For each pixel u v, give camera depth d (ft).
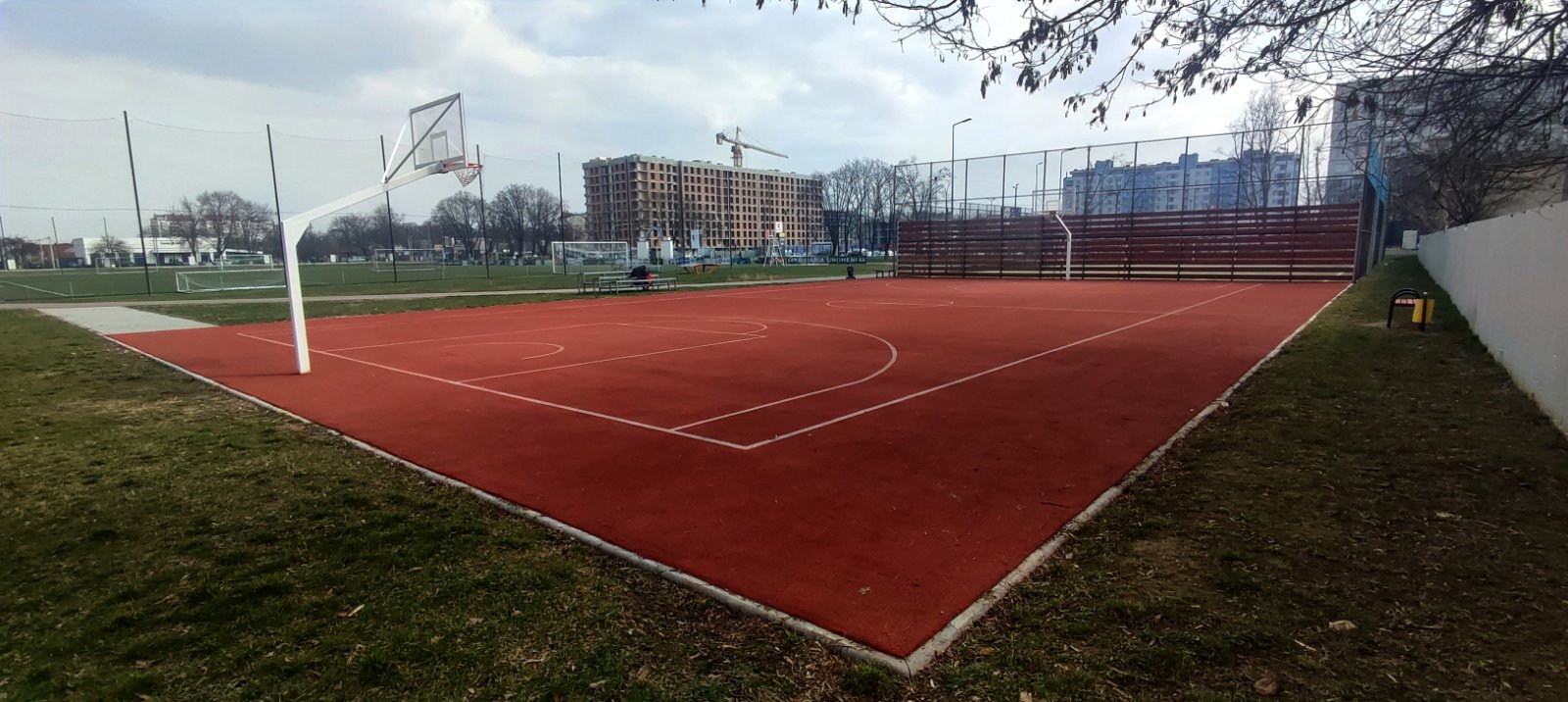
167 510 16.79
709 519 16.20
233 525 15.85
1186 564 13.28
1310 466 18.74
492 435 23.70
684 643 11.07
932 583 12.95
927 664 10.44
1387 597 11.84
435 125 43.73
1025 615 11.70
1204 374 33.47
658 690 9.80
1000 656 10.53
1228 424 23.56
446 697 9.66
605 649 10.82
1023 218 134.62
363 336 52.06
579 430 24.18
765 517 16.28
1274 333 48.55
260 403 29.25
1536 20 13.07
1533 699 9.16
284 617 11.80
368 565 13.75
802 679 10.14
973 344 44.88
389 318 67.10
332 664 10.47
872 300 85.25
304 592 12.65
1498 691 9.34
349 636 11.17
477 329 56.08
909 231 148.66
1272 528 14.74
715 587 12.82
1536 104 14.34
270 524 15.90
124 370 37.60
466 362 39.29
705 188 394.11
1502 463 18.48
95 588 12.91
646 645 10.96
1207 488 17.35
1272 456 19.77
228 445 22.61
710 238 394.52
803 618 11.80
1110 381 31.96
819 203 406.00
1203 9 14.78
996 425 24.44
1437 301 62.80
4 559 14.19
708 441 22.67
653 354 41.50
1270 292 88.94
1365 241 113.70
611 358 40.09
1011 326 54.85
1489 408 24.23
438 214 318.45
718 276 155.33
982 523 15.76
